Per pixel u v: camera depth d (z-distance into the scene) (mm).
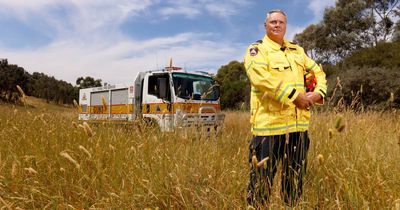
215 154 3975
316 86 3201
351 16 37281
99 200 2682
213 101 10938
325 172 3281
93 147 3639
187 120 4637
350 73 16781
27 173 3092
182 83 10352
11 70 55656
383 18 35938
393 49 22266
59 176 3080
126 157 3502
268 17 3172
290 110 3023
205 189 3039
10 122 4941
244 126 8055
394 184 3029
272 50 3109
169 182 3113
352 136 3818
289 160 2990
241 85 32062
